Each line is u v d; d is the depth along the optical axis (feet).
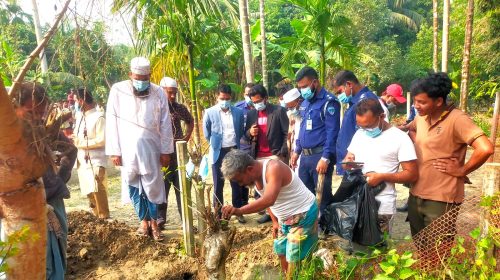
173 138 15.38
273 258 13.37
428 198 9.84
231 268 13.28
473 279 8.32
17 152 4.87
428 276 8.90
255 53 43.11
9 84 6.63
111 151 14.48
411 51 71.61
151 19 8.35
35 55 5.03
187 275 13.29
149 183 14.39
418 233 9.63
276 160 9.84
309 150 14.84
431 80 9.26
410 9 94.22
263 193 10.11
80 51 5.93
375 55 64.54
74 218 14.82
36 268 5.29
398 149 10.22
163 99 14.56
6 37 6.38
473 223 9.46
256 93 16.61
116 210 19.93
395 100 19.88
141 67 13.43
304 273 10.23
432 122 9.75
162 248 14.43
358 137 11.17
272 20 69.77
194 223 17.16
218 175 17.17
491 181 8.38
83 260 13.35
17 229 5.14
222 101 16.75
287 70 31.83
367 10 63.10
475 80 39.86
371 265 10.17
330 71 35.86
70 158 9.89
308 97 14.60
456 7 47.16
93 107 16.55
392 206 10.53
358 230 10.63
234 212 9.23
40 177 5.27
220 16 19.45
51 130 6.45
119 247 13.96
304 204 10.32
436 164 9.66
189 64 23.13
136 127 14.06
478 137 8.94
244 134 17.46
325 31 26.71
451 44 49.78
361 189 10.69
